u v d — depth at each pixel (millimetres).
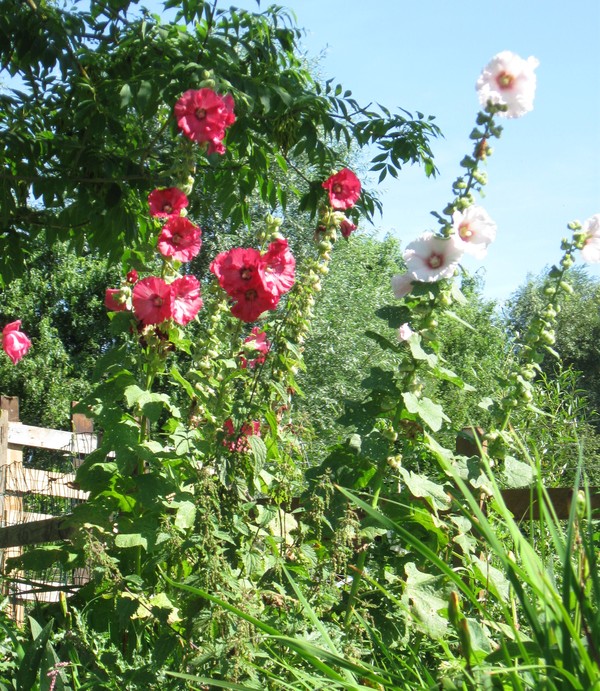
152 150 6016
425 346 2797
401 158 5992
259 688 2016
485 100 2711
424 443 2863
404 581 2609
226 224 15820
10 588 3812
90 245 6094
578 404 5062
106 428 3156
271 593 2447
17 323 4527
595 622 1411
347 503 2783
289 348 2932
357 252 18234
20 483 6180
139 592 2752
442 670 1986
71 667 2637
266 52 5656
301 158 13508
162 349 3297
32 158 5629
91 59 5406
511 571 1410
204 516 2416
